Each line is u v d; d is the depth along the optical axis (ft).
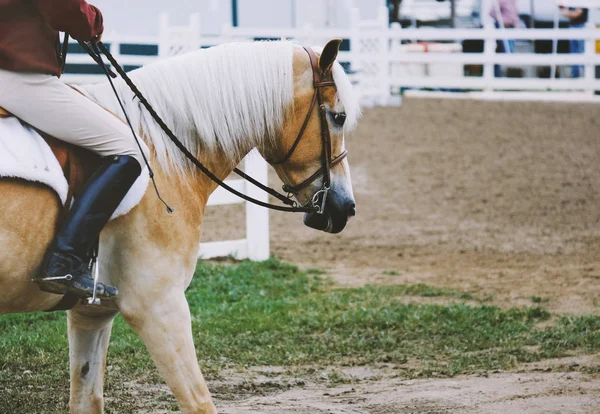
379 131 79.71
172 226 18.21
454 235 52.95
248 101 19.25
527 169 68.85
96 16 17.70
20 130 16.98
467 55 90.58
